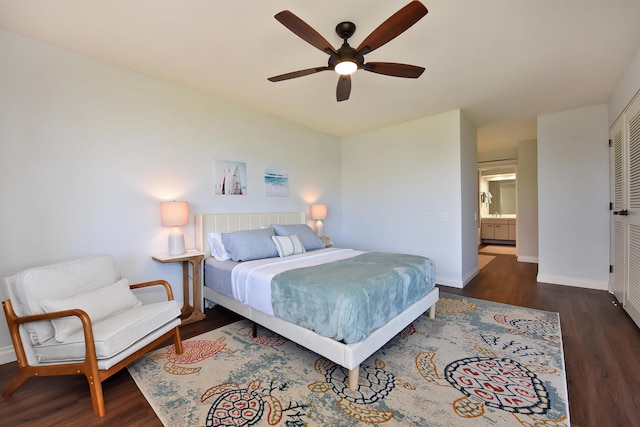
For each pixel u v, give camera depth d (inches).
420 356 83.0
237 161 145.6
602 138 145.2
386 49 93.5
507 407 61.2
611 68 107.9
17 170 86.5
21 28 83.6
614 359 79.7
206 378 74.0
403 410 60.8
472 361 79.8
